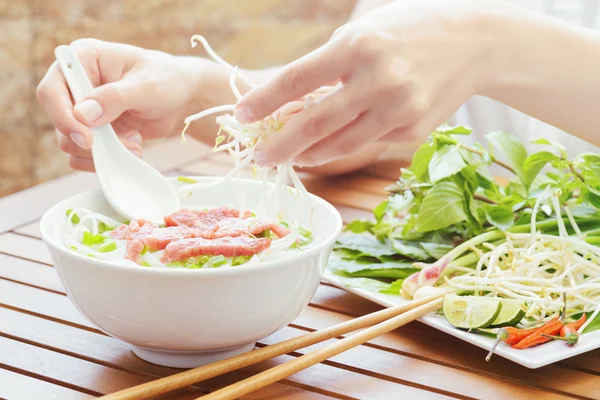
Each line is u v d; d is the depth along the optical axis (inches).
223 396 30.5
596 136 40.2
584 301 35.3
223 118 34.2
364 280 36.9
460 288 35.7
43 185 45.9
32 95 79.4
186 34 82.3
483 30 34.9
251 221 34.0
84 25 79.4
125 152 37.6
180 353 32.4
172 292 30.7
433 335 34.8
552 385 32.5
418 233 40.1
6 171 80.1
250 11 82.3
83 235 34.4
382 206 40.6
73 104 38.4
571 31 38.2
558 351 32.6
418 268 37.8
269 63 83.3
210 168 48.1
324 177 47.9
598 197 39.4
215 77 44.4
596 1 54.7
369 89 31.7
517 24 36.2
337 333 33.2
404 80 31.9
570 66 37.8
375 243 39.9
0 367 32.8
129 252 32.3
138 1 80.2
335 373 32.8
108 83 40.5
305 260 31.8
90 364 32.9
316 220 35.7
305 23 82.7
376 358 33.6
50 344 33.7
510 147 40.4
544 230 39.6
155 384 30.6
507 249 37.7
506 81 36.8
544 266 37.2
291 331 34.9
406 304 34.3
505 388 32.4
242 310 31.3
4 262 38.6
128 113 40.6
